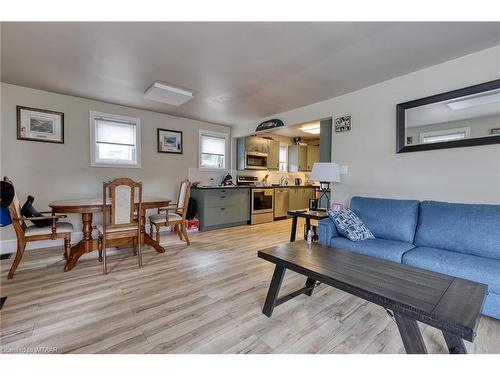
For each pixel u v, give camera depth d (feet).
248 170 19.13
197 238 13.12
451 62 7.68
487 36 6.40
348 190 10.59
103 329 5.09
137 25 6.01
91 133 12.17
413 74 8.55
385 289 4.18
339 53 7.33
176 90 10.30
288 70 8.50
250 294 6.77
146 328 5.15
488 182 7.03
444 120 7.81
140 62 7.99
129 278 7.75
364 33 6.31
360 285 4.33
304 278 8.01
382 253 6.76
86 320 5.41
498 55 6.83
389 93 9.23
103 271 8.23
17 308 5.87
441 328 3.34
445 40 6.61
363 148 10.05
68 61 7.95
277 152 20.08
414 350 3.80
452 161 7.70
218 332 5.04
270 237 13.46
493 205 6.44
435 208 7.26
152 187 14.30
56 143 11.30
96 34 6.39
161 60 7.84
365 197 9.37
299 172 22.53
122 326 5.21
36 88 10.58
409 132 8.62
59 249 10.69
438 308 3.58
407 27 6.05
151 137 14.19
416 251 6.55
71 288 6.98
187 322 5.39
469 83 7.33
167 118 14.83
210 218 15.19
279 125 14.21
